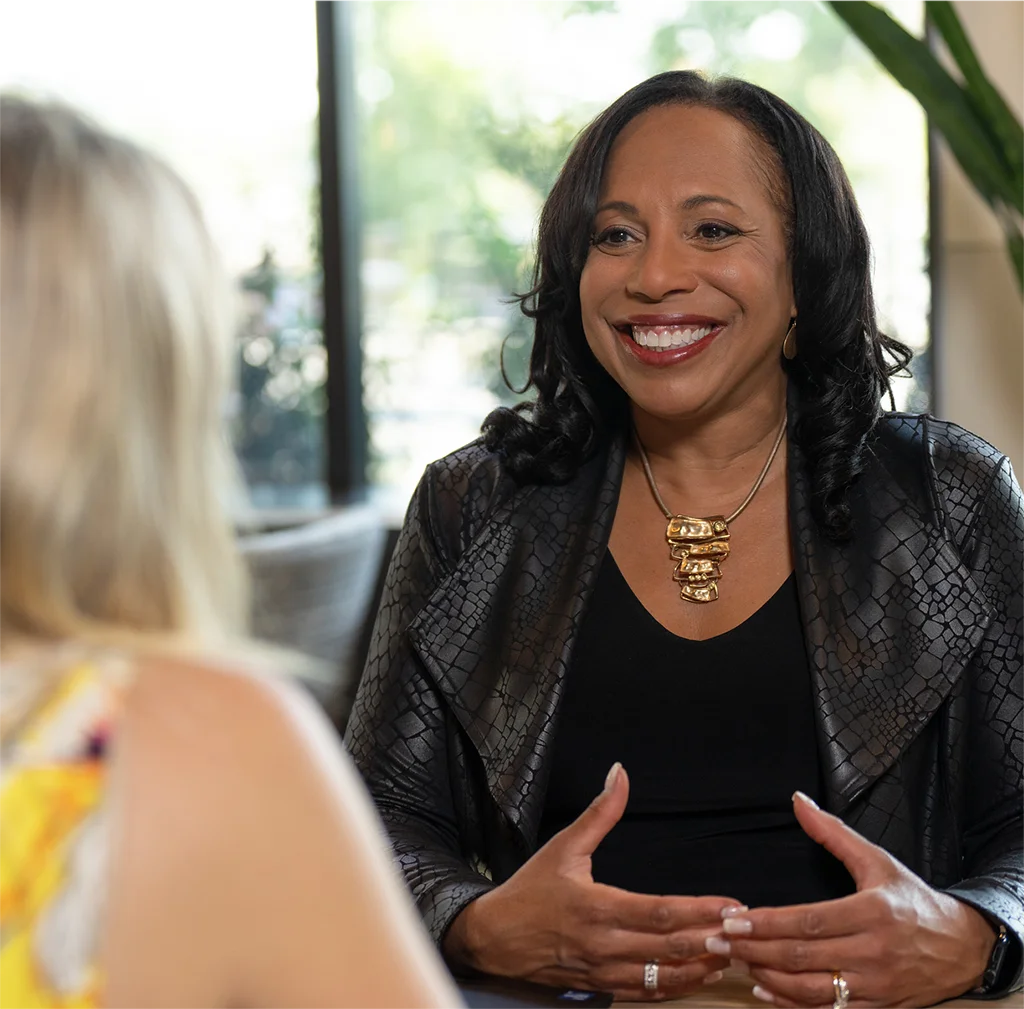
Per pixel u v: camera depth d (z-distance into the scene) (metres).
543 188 3.64
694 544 1.42
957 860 1.37
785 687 1.36
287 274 3.84
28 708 0.62
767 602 1.39
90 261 0.65
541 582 1.45
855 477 1.40
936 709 1.32
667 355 1.37
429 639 1.43
